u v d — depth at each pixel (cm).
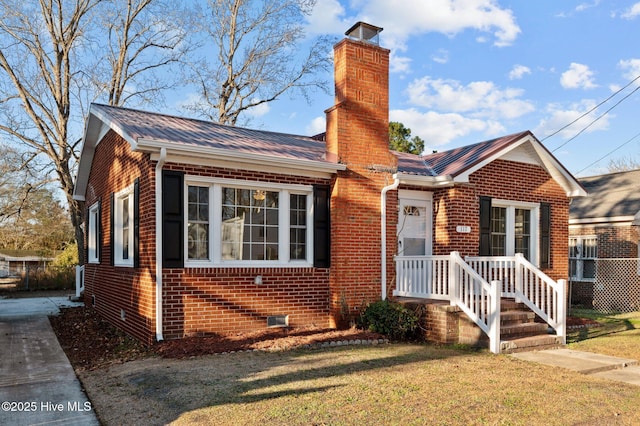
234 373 671
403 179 1110
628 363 793
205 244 918
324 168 1018
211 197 921
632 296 1677
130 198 1019
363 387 612
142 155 914
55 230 3944
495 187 1235
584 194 1367
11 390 637
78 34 2372
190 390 596
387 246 1118
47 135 2347
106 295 1215
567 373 723
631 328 1191
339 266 1039
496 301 869
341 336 925
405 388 615
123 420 511
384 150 1118
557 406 561
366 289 1072
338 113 1059
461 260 953
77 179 1510
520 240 1312
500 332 902
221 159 909
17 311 1416
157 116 1198
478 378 677
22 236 3928
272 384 618
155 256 848
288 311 997
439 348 895
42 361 802
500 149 1207
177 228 873
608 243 1764
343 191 1052
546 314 1061
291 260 1017
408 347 897
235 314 930
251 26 2817
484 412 535
